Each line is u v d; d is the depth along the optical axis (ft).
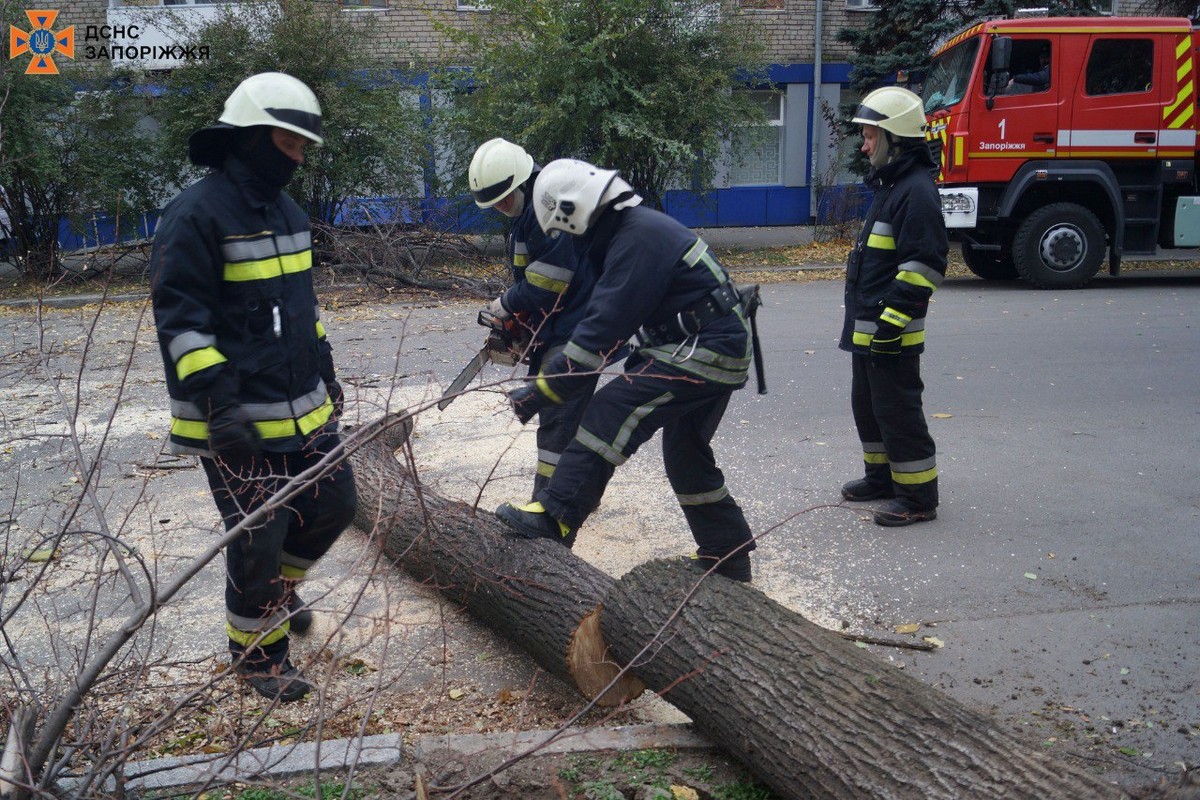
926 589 12.62
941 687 10.28
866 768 7.34
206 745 8.50
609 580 10.12
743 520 12.24
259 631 9.52
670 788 8.38
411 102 46.37
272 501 7.45
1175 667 10.57
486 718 9.92
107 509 15.70
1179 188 38.24
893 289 13.80
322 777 8.58
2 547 13.83
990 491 16.19
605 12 41.60
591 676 9.84
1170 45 35.91
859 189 52.31
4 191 40.96
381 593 12.66
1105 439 18.81
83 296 38.04
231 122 8.92
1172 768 8.75
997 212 37.19
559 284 12.87
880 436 15.46
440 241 43.09
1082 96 36.04
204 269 8.98
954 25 48.19
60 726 7.38
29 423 20.70
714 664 8.61
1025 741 7.50
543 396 10.94
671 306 11.02
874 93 14.08
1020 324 30.71
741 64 46.24
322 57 42.06
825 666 8.25
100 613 12.21
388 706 10.10
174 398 9.34
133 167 43.73
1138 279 41.96
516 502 15.76
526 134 41.75
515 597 10.39
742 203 61.05
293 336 9.64
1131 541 14.01
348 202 44.65
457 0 53.78
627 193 10.89
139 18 48.14
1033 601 12.23
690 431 11.66
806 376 24.25
